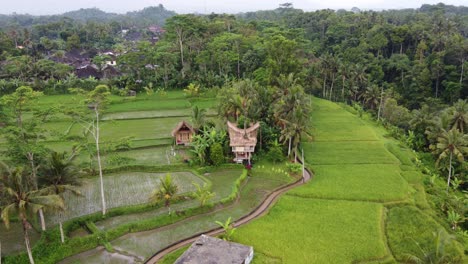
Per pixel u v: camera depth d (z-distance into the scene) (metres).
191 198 56.84
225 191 59.34
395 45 154.62
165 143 77.81
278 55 112.00
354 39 159.50
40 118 51.69
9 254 42.38
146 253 44.34
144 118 95.19
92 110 59.84
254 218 52.62
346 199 56.75
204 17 190.75
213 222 51.22
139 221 49.75
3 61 146.50
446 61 126.75
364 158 73.50
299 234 47.25
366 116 109.25
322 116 104.25
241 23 173.50
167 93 119.56
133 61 125.25
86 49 196.62
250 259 41.69
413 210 53.19
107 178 63.12
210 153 68.00
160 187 52.03
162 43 135.50
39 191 38.72
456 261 41.84
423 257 40.53
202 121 77.38
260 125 75.19
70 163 44.16
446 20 176.38
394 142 87.06
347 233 47.47
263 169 68.31
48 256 42.28
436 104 115.31
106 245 45.16
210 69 134.62
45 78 129.00
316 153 75.94
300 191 58.81
